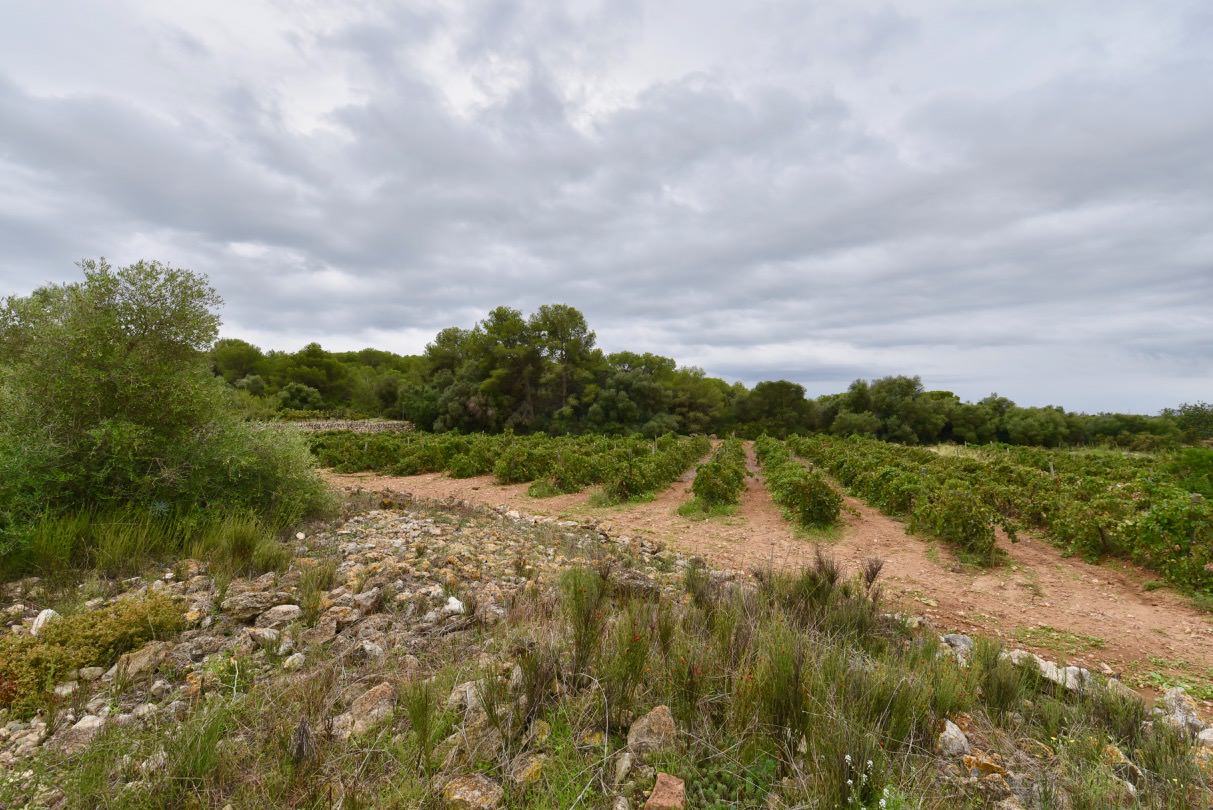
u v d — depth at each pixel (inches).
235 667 131.5
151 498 247.1
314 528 299.7
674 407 1918.1
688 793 91.5
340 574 213.8
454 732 107.9
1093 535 303.0
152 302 277.3
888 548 332.2
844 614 172.1
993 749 110.9
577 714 112.4
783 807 86.8
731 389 2628.0
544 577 227.9
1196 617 223.6
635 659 121.5
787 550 328.5
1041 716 129.0
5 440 218.7
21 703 118.0
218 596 181.6
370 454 733.3
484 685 116.0
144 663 135.5
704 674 123.3
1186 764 102.0
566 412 1577.3
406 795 88.4
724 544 343.0
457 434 1141.1
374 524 323.0
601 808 88.0
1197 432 1604.3
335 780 92.7
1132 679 170.7
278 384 2004.2
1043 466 673.6
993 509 362.9
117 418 248.7
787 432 1891.0
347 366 2415.1
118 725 110.8
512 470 612.1
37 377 241.6
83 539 211.5
